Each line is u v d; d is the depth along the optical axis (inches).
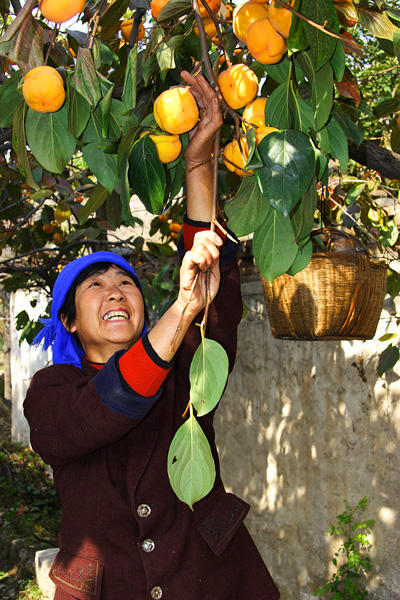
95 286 74.6
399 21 55.5
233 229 53.4
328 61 49.5
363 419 178.4
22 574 253.0
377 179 127.6
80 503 65.8
